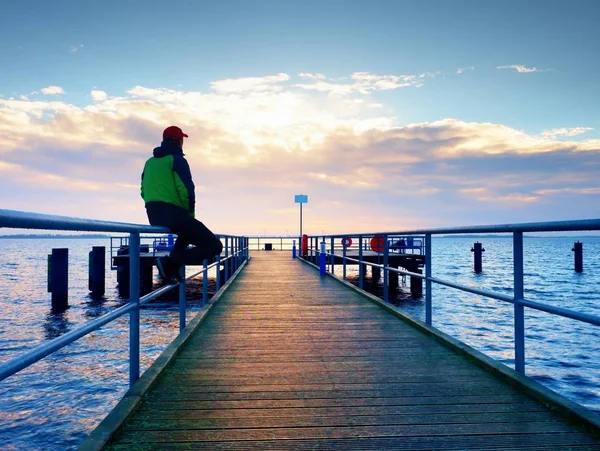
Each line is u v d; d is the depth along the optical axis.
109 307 22.19
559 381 10.07
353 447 2.55
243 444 2.58
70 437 7.02
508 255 99.19
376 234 8.70
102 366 10.83
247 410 3.10
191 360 4.45
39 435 7.08
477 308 21.72
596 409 8.45
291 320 6.72
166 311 19.84
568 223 2.90
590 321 2.77
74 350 12.28
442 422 2.89
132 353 3.59
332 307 7.99
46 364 10.98
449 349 4.89
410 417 2.97
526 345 13.60
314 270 17.06
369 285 30.77
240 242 19.75
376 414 3.03
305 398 3.34
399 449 2.52
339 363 4.33
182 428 2.79
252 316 7.07
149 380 3.52
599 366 11.25
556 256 95.75
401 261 26.14
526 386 3.40
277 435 2.70
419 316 19.31
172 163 4.45
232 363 4.34
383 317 6.97
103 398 8.70
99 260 24.98
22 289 31.03
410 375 3.91
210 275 41.81
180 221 4.56
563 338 14.53
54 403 8.43
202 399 3.31
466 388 3.55
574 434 2.70
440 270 49.00
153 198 4.51
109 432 2.59
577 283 34.62
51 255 22.41
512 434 2.70
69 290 29.31
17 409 8.12
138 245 3.71
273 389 3.55
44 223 2.08
